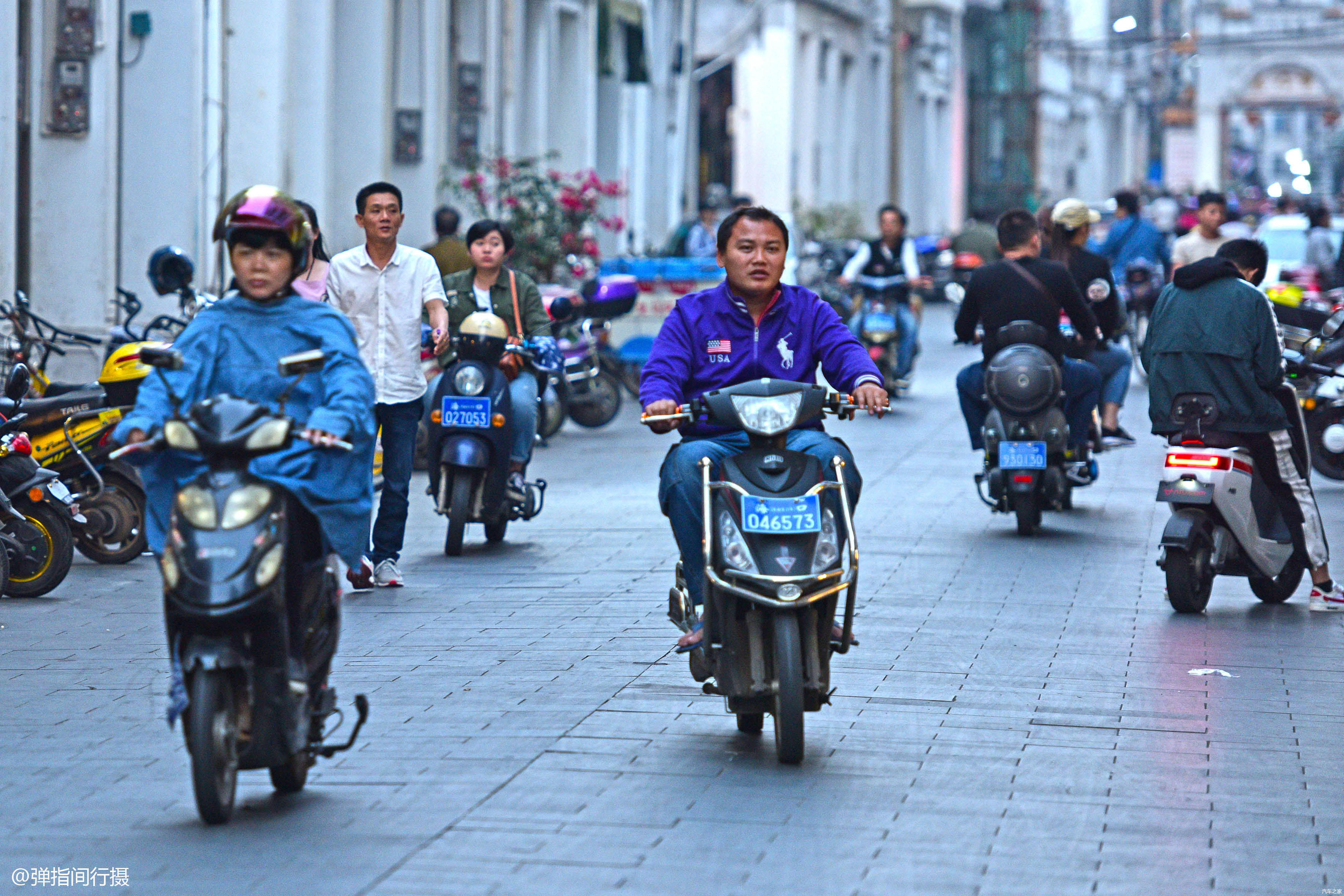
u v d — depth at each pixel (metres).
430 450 38.47
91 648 29.06
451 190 84.75
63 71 58.53
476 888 17.73
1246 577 35.78
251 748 19.55
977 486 44.78
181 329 42.91
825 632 22.11
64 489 33.59
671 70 131.25
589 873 18.19
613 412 65.88
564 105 106.81
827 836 19.39
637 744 23.05
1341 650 29.33
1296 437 32.72
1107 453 56.28
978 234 111.38
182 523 18.92
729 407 21.67
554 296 63.62
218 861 18.50
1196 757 22.75
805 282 110.00
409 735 23.39
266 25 67.62
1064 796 21.02
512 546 39.31
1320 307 58.38
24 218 59.44
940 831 19.64
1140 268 84.56
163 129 61.69
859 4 191.25
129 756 22.55
